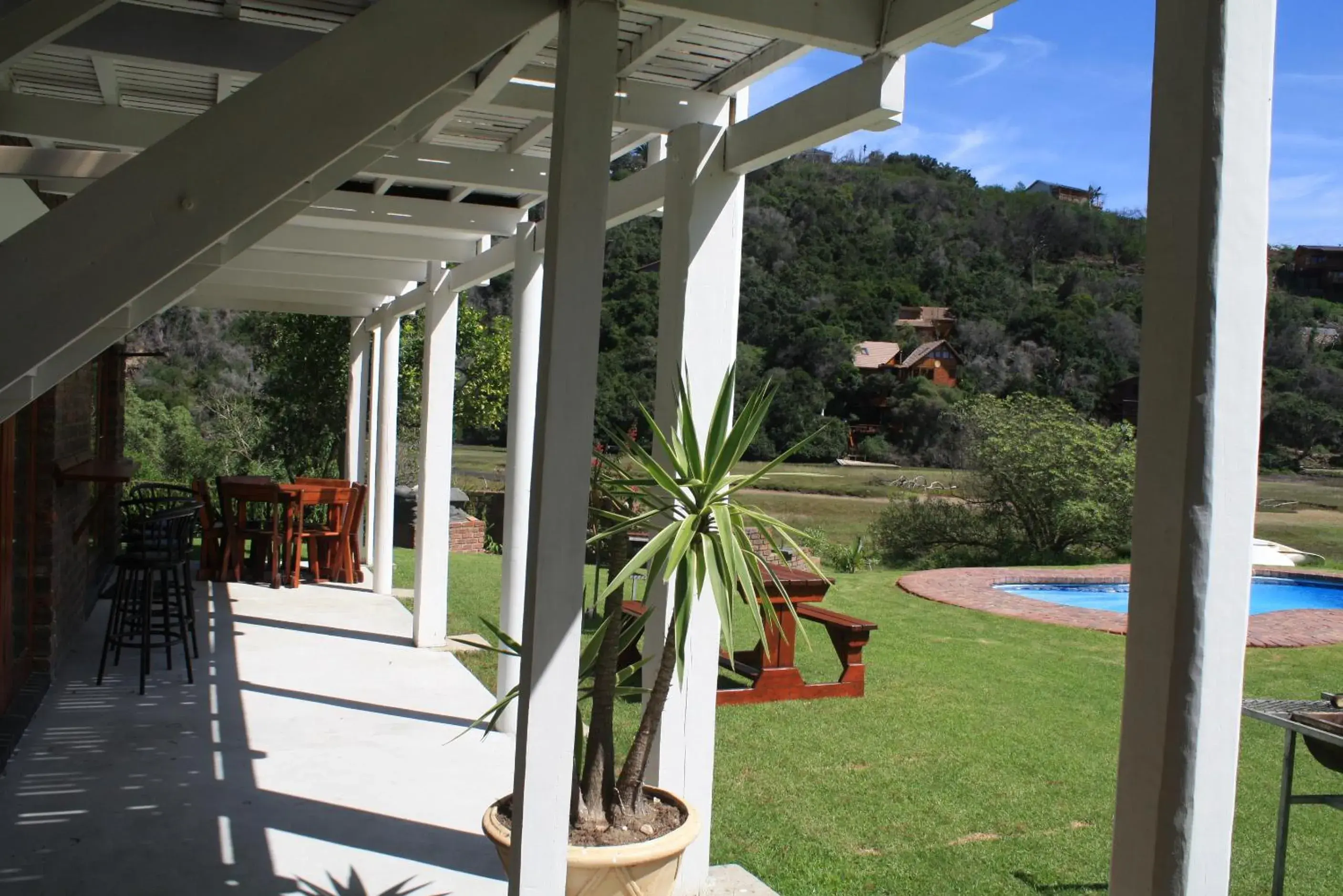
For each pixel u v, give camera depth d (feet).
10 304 6.49
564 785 8.34
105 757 15.81
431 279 23.90
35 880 11.57
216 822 13.44
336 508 33.78
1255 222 5.39
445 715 18.80
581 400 8.05
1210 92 5.33
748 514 9.36
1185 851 5.39
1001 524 54.34
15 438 18.11
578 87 7.76
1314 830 14.37
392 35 7.16
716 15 8.07
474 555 42.09
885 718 19.61
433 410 23.98
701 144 10.94
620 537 9.96
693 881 11.31
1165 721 5.44
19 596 18.86
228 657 22.59
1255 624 31.07
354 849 12.69
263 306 33.71
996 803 15.02
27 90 13.92
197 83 13.57
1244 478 5.41
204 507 32.42
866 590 36.91
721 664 23.57
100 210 6.63
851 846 13.28
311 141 7.00
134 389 75.36
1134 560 5.66
